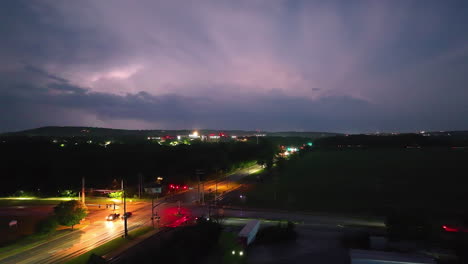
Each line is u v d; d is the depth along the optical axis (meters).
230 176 116.50
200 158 115.06
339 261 36.88
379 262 30.45
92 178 92.69
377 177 106.44
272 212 61.53
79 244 43.12
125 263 35.47
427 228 42.38
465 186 88.12
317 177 109.38
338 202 70.31
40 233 46.78
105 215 60.50
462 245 38.84
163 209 65.19
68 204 51.44
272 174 120.06
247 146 165.12
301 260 37.25
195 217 57.72
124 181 89.94
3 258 38.03
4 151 112.56
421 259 30.69
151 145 146.75
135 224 53.38
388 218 44.59
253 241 44.41
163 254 37.38
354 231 48.09
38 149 119.69
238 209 64.44
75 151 120.06
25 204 72.25
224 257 38.53
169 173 102.12
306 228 50.56
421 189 84.62
